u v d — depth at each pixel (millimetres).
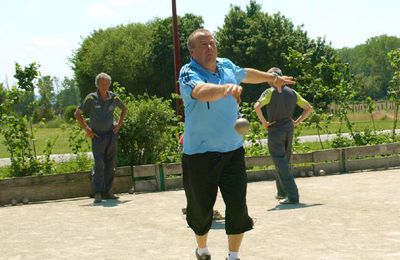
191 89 4785
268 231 6879
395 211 7828
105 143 10609
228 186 5105
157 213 8750
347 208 8211
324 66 14727
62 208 9898
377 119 31516
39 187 11125
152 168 11773
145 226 7688
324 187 10602
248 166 12344
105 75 10586
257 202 9289
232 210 5105
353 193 9648
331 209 8195
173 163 11836
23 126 11891
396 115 15133
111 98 10664
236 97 4371
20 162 12023
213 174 5090
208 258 5352
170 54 69750
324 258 5465
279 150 9000
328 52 39438
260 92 50312
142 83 73188
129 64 73250
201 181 5113
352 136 14766
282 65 56406
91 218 8609
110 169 10789
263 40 56875
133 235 7109
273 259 5516
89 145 13219
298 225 7172
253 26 58094
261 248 5996
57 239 7102
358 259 5375
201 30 5055
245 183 5141
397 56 15102
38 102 12148
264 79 5395
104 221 8266
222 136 5039
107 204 10094
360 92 14922
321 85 14555
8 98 11812
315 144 17234
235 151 5129
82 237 7152
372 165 13273
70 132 13078
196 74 4914
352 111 14938
